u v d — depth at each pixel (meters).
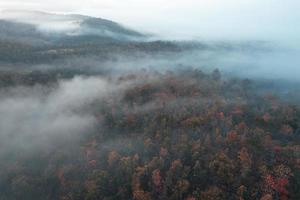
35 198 89.69
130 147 101.12
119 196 84.62
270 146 98.81
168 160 92.56
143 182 86.06
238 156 90.62
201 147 95.50
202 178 85.31
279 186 82.06
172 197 81.75
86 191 86.81
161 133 105.38
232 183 84.00
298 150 96.50
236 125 111.31
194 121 110.81
